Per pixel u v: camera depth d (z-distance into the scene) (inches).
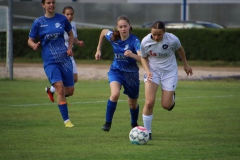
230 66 3137.3
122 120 1257.4
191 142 984.3
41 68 2972.4
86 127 1147.3
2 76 2482.8
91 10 4827.8
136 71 1074.1
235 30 3196.4
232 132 1097.4
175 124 1203.2
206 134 1073.5
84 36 3417.8
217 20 4478.3
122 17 1051.9
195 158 846.5
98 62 3316.9
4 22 2322.8
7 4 2326.5
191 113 1375.5
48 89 1406.3
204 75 2573.8
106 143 970.1
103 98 1692.9
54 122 1213.1
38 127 1144.8
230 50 3213.6
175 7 4608.8
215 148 926.4
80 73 2672.2
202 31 3243.1
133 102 1100.5
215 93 1849.2
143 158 844.6
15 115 1315.2
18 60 3437.5
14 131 1093.1
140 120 1286.9
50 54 1143.0
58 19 1148.5
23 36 3491.6
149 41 981.2
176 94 1813.5
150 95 1003.9
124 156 858.8
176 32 3282.5
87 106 1505.9
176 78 1013.8
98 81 2304.4
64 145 950.4
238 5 4446.4
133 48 1056.2
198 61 3245.6
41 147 931.3
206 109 1451.8
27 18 4758.9
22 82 2193.7
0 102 1560.0
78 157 850.8
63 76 1165.1
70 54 1155.9
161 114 1359.5
